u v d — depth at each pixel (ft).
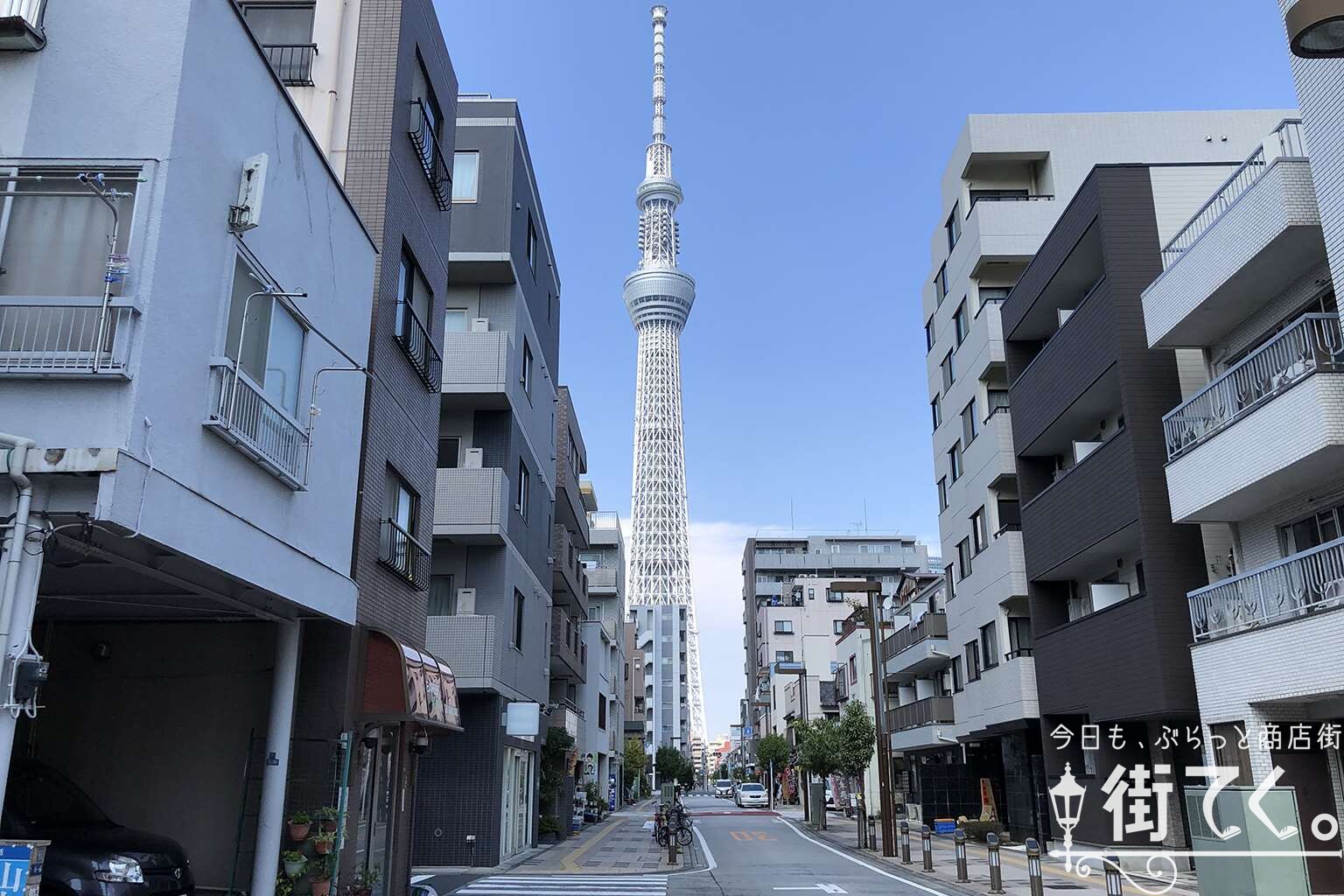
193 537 24.88
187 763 35.45
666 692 469.57
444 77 56.90
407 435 47.96
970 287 97.04
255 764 35.04
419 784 66.64
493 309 76.79
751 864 73.72
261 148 30.09
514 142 77.61
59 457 21.36
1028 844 46.14
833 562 352.49
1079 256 68.90
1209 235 49.67
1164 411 59.47
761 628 282.56
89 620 36.65
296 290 32.68
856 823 128.67
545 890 54.75
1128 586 66.69
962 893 53.57
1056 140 96.12
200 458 25.67
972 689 93.30
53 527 21.93
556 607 100.78
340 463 36.91
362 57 47.14
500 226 75.05
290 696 33.99
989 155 96.32
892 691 137.80
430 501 52.37
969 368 98.02
